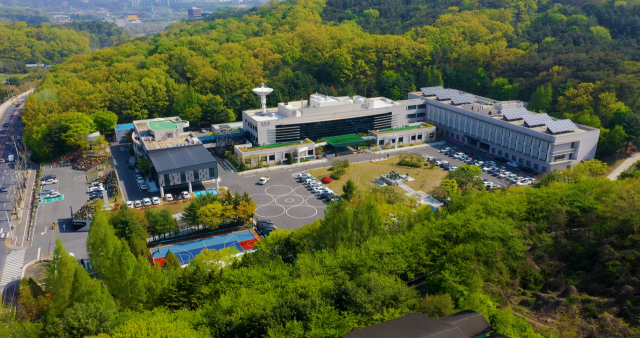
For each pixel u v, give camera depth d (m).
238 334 73.31
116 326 78.69
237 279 88.94
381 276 86.31
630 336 73.75
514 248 95.00
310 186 168.38
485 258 93.69
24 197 170.12
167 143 181.38
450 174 159.88
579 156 179.12
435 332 62.75
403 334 62.56
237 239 133.88
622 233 98.56
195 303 90.62
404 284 87.25
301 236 106.69
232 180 177.12
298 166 191.50
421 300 81.50
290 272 92.38
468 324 69.06
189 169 159.75
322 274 88.44
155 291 93.62
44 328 86.50
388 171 181.75
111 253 99.56
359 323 73.19
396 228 111.94
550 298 86.69
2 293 111.56
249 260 99.25
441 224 103.88
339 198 156.00
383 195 145.75
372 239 98.88
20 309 95.19
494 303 83.56
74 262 92.50
